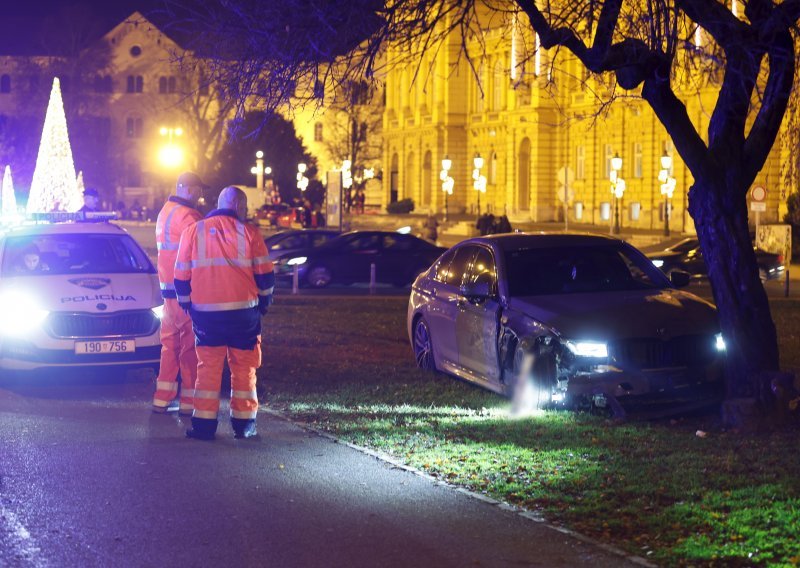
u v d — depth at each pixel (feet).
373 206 395.55
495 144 309.83
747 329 38.27
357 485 30.73
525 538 25.82
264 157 350.02
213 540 25.89
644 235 213.66
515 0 37.91
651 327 39.83
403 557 24.63
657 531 25.90
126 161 417.90
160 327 45.14
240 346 36.86
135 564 24.23
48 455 34.47
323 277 116.26
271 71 36.29
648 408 40.81
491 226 196.65
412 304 51.72
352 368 53.42
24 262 50.62
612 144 262.47
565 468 31.99
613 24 35.88
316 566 24.11
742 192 38.58
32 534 26.35
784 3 34.22
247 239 36.78
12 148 347.77
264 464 33.35
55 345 46.29
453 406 43.19
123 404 43.47
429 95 333.01
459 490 30.09
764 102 37.73
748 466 31.86
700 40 44.01
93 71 378.53
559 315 40.68
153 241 213.66
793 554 23.80
